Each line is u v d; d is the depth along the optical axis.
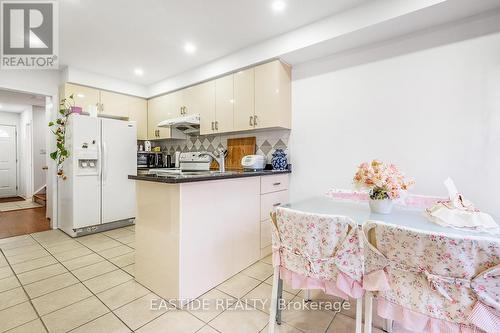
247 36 2.58
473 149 1.89
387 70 2.26
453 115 1.96
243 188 2.23
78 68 3.42
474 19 1.88
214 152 3.68
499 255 0.76
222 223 2.01
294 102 2.87
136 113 4.12
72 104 3.41
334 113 2.58
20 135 6.60
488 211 1.84
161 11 2.14
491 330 0.80
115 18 2.25
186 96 3.59
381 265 1.01
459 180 1.94
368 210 1.53
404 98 2.18
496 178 1.81
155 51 2.91
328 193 2.05
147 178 1.77
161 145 4.54
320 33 2.29
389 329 1.45
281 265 1.30
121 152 3.53
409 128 2.16
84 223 3.18
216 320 1.56
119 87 3.85
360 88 2.41
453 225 1.17
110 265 2.33
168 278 1.74
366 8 2.03
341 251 1.08
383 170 1.47
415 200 1.71
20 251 2.67
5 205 5.28
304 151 2.80
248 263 2.31
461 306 0.84
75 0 1.99
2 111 6.39
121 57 3.07
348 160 2.50
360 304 1.13
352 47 2.41
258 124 2.79
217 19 2.27
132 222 3.72
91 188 3.24
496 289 0.80
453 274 0.84
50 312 1.61
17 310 1.63
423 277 0.91
